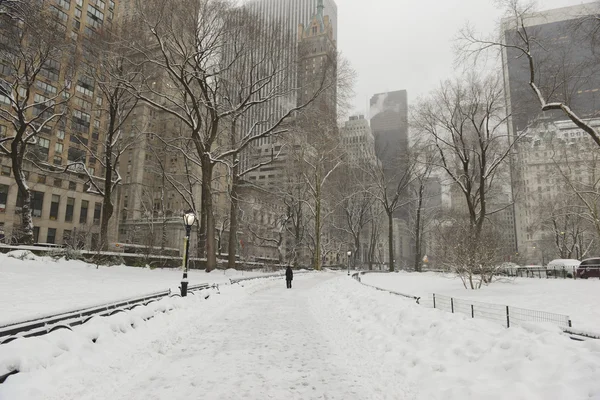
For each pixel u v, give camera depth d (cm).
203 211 3550
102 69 2998
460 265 2159
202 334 913
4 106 5600
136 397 507
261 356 724
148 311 875
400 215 11469
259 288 2288
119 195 6931
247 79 3297
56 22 2881
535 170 4716
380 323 924
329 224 6462
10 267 2039
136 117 4869
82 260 2761
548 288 2053
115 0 6981
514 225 8362
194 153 3747
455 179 3728
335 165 4600
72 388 475
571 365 444
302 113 3175
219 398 510
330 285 2152
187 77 3122
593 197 3509
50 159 5975
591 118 2277
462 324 715
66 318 665
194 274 2734
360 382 579
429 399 471
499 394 427
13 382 425
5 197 5697
